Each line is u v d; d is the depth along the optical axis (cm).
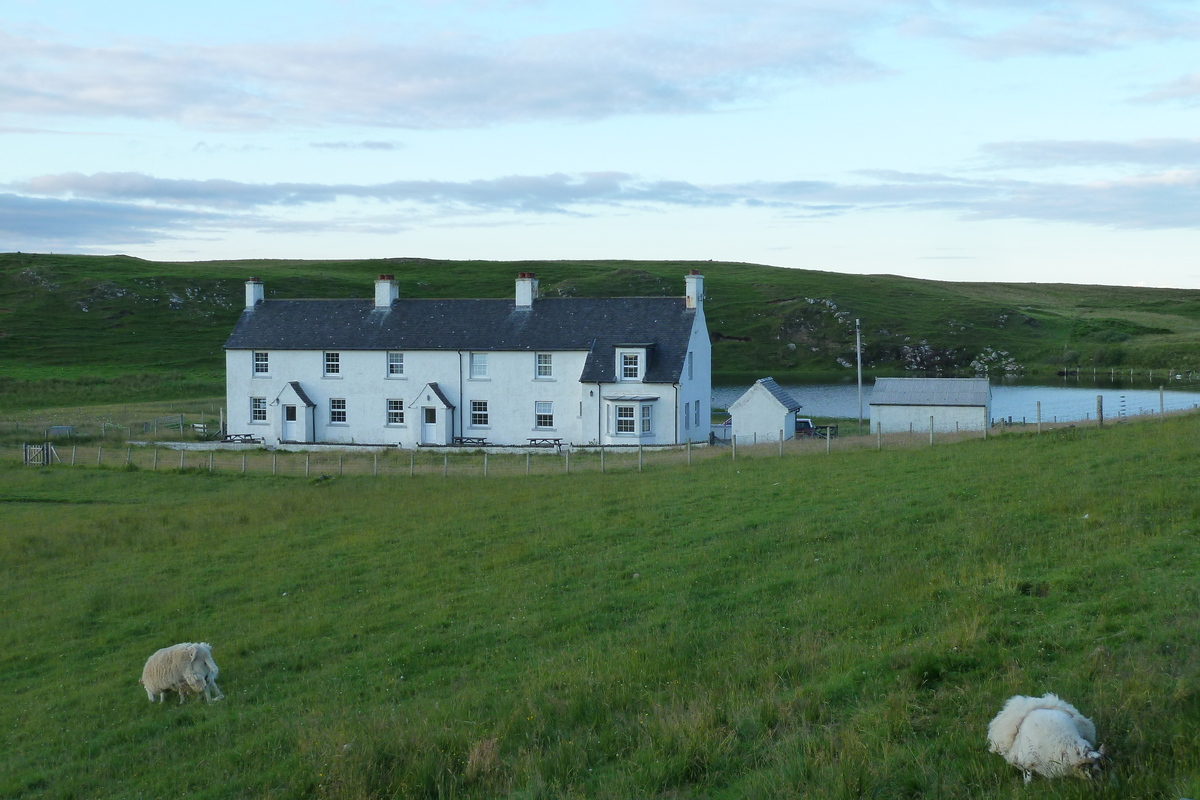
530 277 6291
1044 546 1884
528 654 1722
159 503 3991
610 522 2794
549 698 1423
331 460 5316
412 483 4141
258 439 6375
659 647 1598
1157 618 1348
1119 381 12875
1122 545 1791
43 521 3638
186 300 16238
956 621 1474
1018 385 12306
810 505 2702
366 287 19112
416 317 6412
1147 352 14875
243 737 1476
